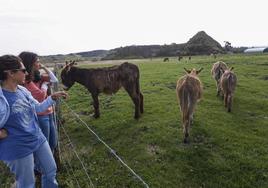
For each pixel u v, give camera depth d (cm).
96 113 450
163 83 761
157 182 266
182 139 351
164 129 380
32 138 173
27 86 228
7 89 167
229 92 469
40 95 231
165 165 294
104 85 428
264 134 376
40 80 261
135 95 425
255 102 528
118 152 329
